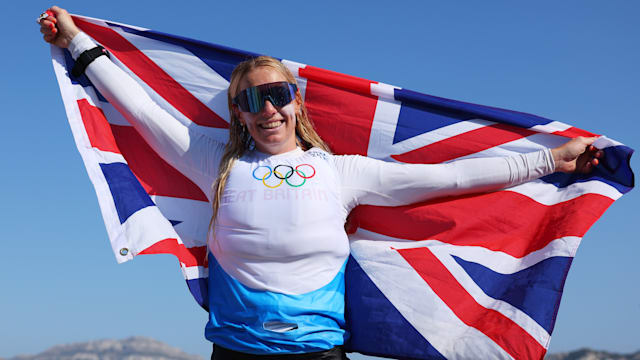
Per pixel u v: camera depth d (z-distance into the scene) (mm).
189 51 4781
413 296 3965
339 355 3678
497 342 3684
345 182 3994
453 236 4133
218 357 3666
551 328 3650
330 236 3734
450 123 4504
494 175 4047
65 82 4441
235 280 3719
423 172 3998
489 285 3949
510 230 4102
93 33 4750
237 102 3994
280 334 3516
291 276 3648
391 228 4250
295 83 4195
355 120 4602
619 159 4098
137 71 4773
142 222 3965
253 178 3842
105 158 4250
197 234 4316
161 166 4465
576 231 3904
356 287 4070
